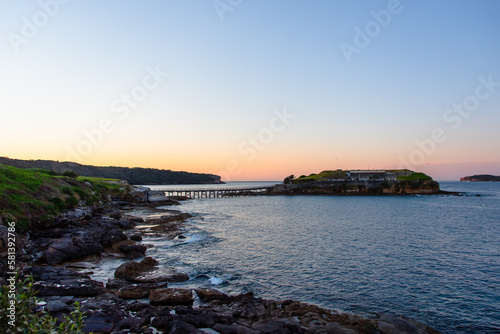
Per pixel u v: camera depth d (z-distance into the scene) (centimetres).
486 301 2141
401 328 1639
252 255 3300
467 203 11088
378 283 2480
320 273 2717
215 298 2008
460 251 3572
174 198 13000
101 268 2652
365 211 8394
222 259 3120
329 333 1513
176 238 4094
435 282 2511
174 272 2534
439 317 1905
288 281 2509
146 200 10356
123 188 9650
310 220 6378
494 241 4175
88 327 1434
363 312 1956
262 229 5109
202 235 4369
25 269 2206
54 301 1673
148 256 3012
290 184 17300
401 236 4528
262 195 16838
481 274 2719
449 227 5450
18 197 3338
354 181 16512
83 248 2864
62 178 5912
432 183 15962
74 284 2019
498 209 8869
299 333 1524
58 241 2881
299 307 1897
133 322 1542
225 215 7256
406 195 15738
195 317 1625
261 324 1593
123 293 1969
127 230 4538
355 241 4119
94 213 5250
